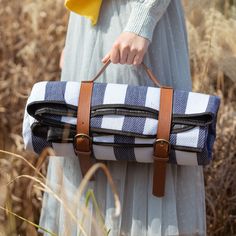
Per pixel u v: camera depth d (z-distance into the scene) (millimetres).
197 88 2795
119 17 1783
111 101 1708
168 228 1807
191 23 3203
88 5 1779
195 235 1879
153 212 1802
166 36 1830
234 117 2676
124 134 1685
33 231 2000
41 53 2963
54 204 1923
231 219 2465
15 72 2852
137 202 1815
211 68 2965
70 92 1733
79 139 1716
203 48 2902
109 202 1823
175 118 1683
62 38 3029
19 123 2742
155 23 1731
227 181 2469
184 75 1867
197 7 3232
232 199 2461
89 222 1828
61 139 1734
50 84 1756
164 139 1674
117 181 1819
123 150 1712
